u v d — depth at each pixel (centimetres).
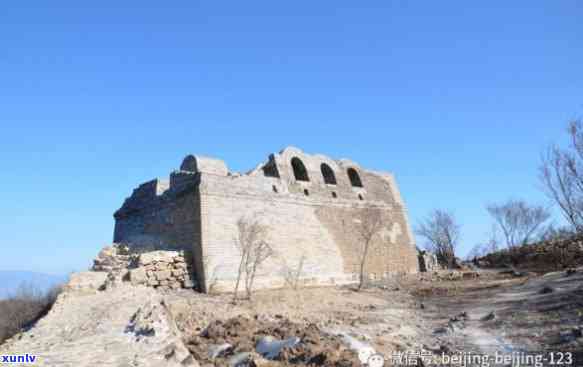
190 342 1416
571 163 2638
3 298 2678
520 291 2461
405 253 4153
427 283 3481
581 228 2600
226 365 1159
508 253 4853
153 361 1096
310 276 3198
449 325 1761
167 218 3062
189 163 3206
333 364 1061
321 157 3869
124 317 1589
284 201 3281
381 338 1515
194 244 2741
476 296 2606
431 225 5628
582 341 1209
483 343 1412
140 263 2500
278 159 3475
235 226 2872
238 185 3019
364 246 3753
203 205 2756
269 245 3019
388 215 4156
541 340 1330
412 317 2075
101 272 2538
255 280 2833
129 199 3631
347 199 3812
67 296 2098
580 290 1923
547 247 4378
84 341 1293
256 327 1547
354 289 3152
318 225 3453
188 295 2438
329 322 1802
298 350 1180
